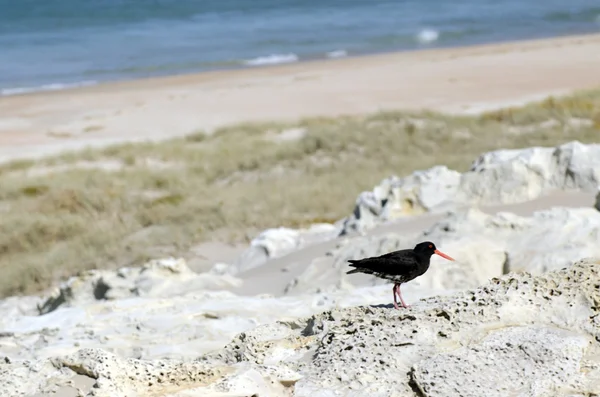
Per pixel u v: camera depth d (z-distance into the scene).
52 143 33.91
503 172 14.79
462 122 31.12
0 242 20.19
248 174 26.44
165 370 5.52
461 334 5.76
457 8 84.38
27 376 5.47
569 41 58.47
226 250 19.02
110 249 19.20
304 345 6.36
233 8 89.56
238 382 5.29
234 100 41.88
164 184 25.22
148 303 10.67
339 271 12.27
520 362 5.34
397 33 68.31
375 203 15.28
